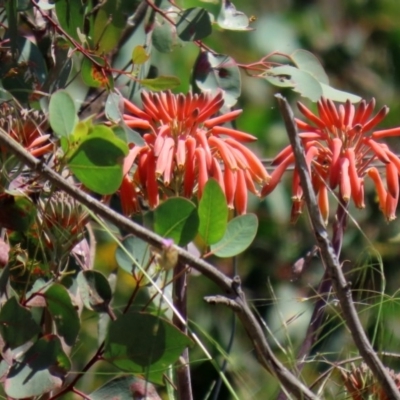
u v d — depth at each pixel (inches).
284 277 120.6
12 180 97.5
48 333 97.6
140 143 97.7
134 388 96.2
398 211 117.5
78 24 103.7
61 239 97.9
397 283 116.9
